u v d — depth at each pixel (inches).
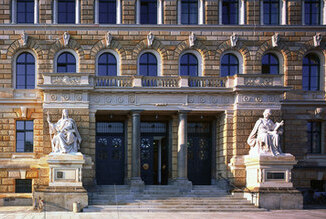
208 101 1279.5
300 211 1107.3
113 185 1259.8
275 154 1172.5
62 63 1362.0
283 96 1378.0
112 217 974.4
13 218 976.3
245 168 1234.6
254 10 1392.7
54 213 1053.8
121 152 1371.8
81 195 1102.4
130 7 1376.7
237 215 1016.2
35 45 1346.0
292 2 1405.0
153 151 1401.3
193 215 1011.9
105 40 1354.6
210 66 1369.3
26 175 1309.1
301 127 1382.9
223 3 1407.5
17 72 1357.0
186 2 1406.3
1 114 1326.3
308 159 1380.4
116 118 1363.2
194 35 1368.1
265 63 1407.5
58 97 1218.6
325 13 1417.3
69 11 1378.0
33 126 1341.0
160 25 1362.0
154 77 1279.5
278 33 1386.6
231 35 1375.5
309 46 1397.6
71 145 1160.2
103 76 1258.0
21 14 1370.6
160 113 1327.5
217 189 1262.3
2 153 1315.2
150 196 1195.3
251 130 1251.2
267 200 1136.8
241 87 1245.1
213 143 1369.3
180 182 1248.8
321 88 1413.6
